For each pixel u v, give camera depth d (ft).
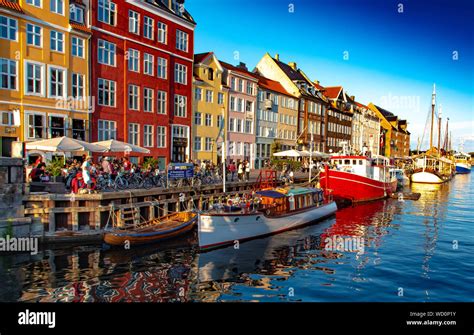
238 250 55.57
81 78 89.86
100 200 58.75
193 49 126.41
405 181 186.80
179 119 121.29
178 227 59.98
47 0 81.97
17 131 76.74
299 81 201.67
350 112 263.29
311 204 78.54
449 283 43.11
